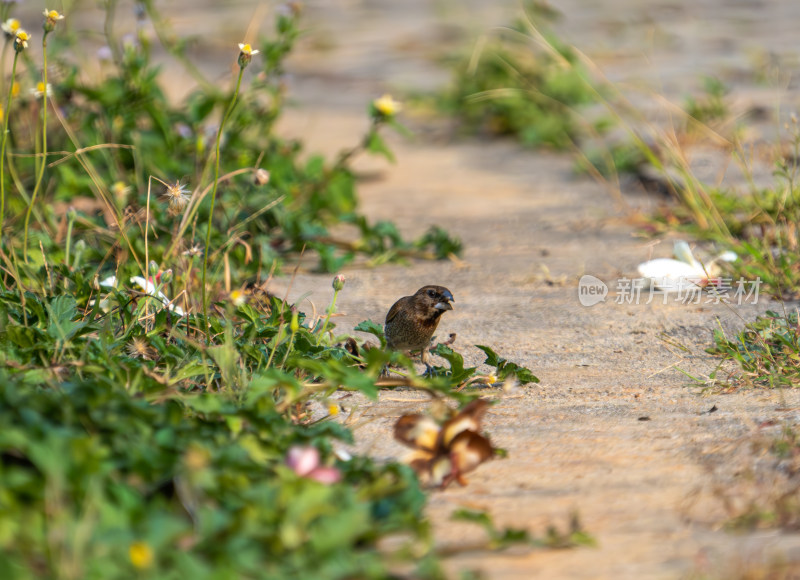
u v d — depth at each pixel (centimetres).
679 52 2741
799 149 1619
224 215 1221
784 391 842
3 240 1063
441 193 1689
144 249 1047
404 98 2461
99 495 486
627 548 570
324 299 1144
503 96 2112
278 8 1435
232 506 520
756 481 652
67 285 952
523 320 1077
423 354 922
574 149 1947
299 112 2339
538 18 2019
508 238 1413
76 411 571
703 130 1756
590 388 873
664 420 784
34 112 1352
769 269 1140
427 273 1261
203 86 1454
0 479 496
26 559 473
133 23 2628
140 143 1360
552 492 650
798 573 534
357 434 753
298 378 820
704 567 541
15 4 1184
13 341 743
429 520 593
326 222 1467
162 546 469
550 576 539
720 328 1000
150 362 769
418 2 4112
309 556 489
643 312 1088
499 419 796
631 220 1467
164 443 572
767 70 2338
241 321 912
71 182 1284
